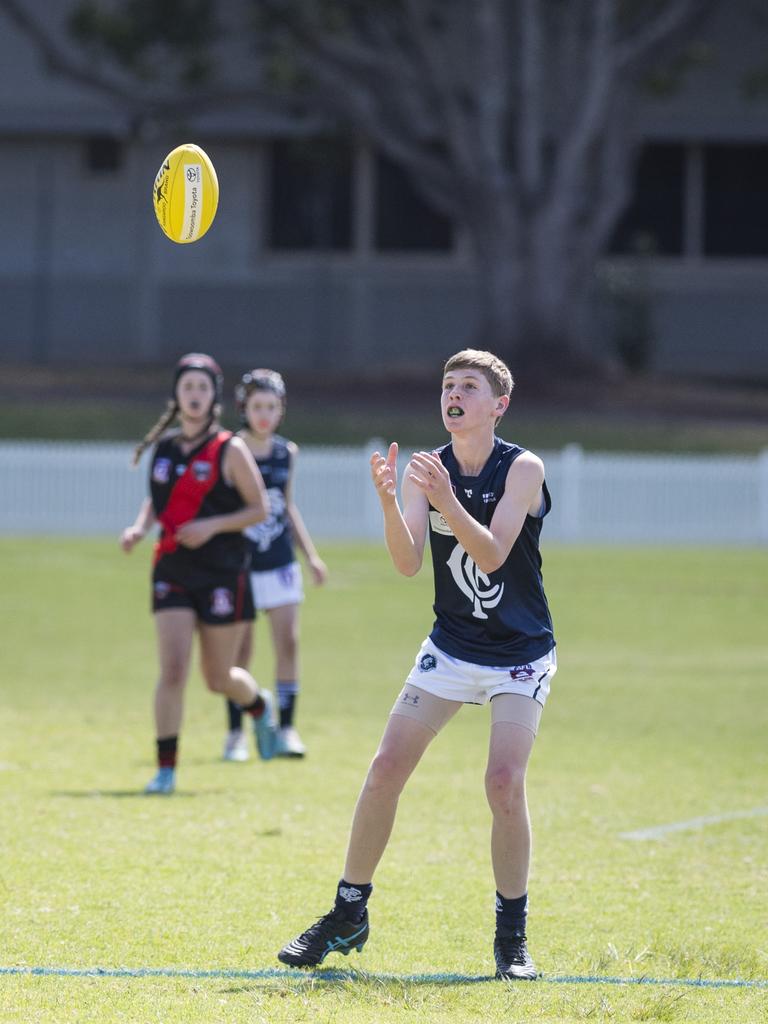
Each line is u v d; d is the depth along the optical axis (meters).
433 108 108.94
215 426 29.48
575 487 94.31
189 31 103.94
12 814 26.66
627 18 111.75
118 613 59.75
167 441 29.47
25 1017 16.08
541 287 109.12
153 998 16.89
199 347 131.38
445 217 131.62
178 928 20.09
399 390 115.38
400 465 93.56
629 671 47.72
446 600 18.77
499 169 107.44
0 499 91.06
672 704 41.41
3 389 111.31
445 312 131.12
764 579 74.50
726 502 94.88
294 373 122.56
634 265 131.00
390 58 107.06
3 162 130.75
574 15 110.69
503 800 17.92
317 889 22.22
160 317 131.38
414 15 106.88
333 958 19.08
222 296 131.25
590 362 114.06
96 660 48.34
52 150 130.75
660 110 129.12
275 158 131.25
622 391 113.62
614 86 109.12
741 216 132.38
